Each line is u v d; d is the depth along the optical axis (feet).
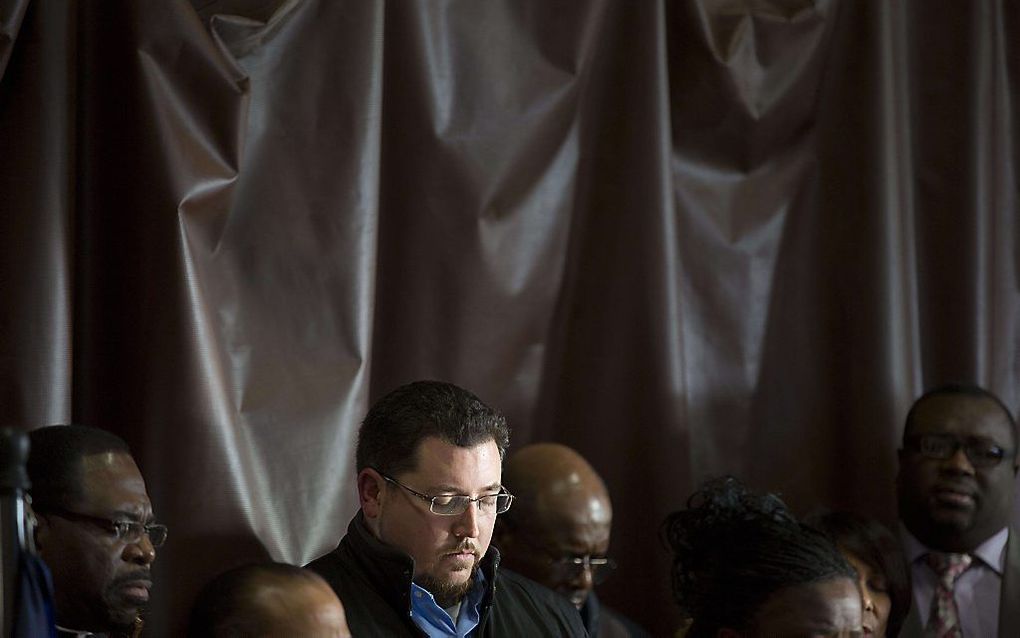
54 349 16.07
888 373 21.94
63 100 16.46
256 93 17.94
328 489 17.65
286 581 13.62
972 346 22.88
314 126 18.24
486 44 19.81
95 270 17.11
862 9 22.21
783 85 21.72
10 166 16.20
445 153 19.44
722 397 21.76
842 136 22.38
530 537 18.81
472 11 19.76
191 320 16.81
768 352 22.13
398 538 14.98
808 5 21.83
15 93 16.30
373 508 15.23
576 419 21.02
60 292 16.20
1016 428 22.11
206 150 17.26
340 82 18.35
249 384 17.48
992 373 23.09
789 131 22.02
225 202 17.38
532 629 15.78
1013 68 23.71
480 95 19.72
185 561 16.57
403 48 19.33
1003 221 23.57
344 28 18.40
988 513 20.85
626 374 20.83
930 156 23.13
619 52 20.99
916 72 23.13
